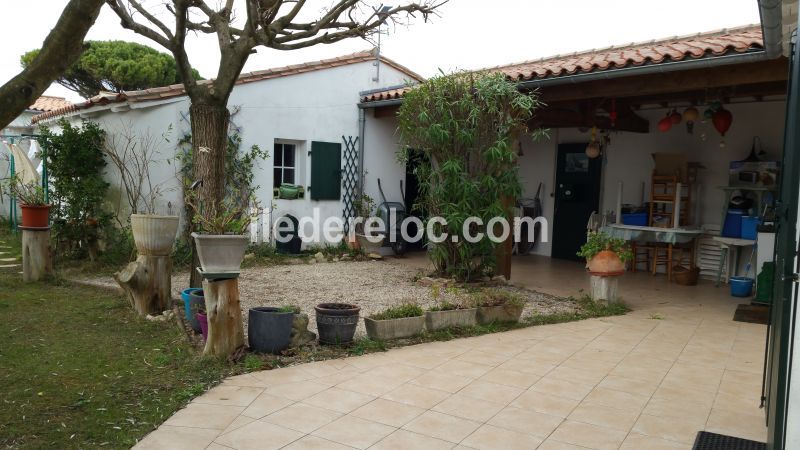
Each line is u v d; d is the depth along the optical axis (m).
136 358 4.03
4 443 2.74
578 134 9.73
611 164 9.30
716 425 3.17
